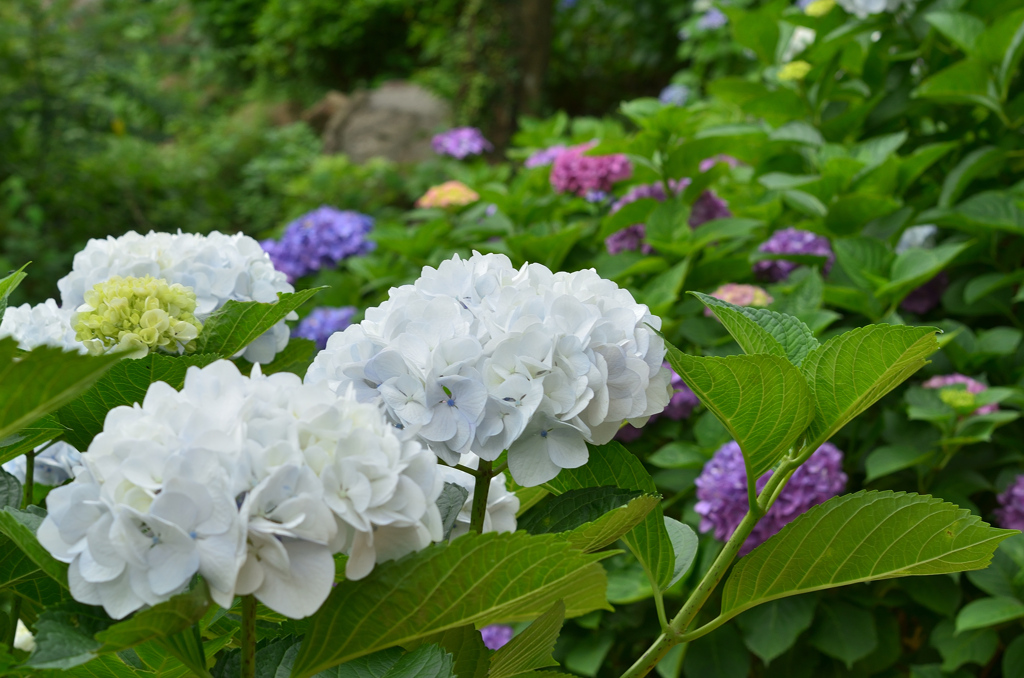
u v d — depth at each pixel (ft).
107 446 2.29
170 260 3.65
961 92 5.55
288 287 3.80
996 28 5.28
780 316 3.36
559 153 6.77
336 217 7.06
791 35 6.57
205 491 2.11
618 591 5.00
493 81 16.01
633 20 19.99
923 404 5.07
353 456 2.34
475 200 7.21
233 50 23.97
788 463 3.20
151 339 3.39
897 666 5.46
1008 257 5.59
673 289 5.23
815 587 3.17
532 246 5.78
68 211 13.96
